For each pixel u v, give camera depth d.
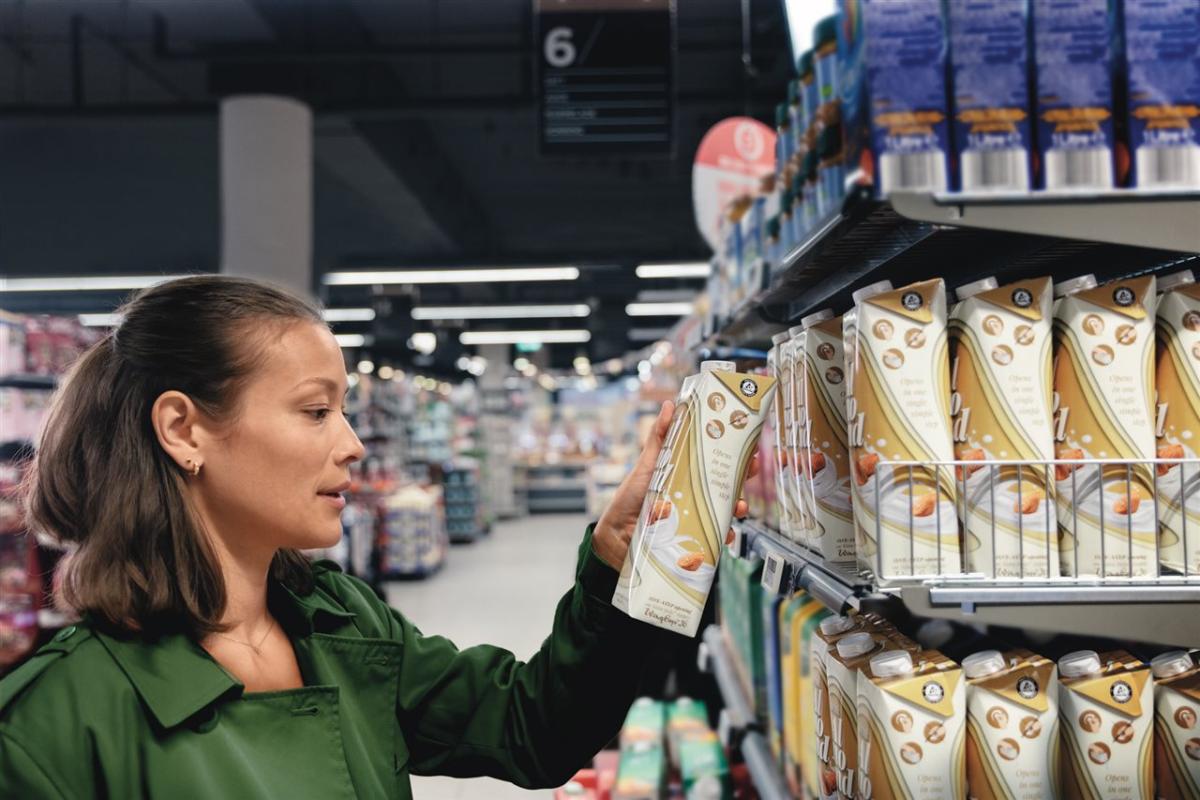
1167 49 1.01
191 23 7.01
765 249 2.01
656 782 2.86
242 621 1.23
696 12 7.36
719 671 3.01
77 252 14.73
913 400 1.10
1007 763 1.13
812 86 1.41
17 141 9.56
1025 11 1.01
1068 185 1.01
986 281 1.12
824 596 1.15
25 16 7.15
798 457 1.41
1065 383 1.11
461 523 14.70
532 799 3.96
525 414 26.11
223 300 1.16
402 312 16.81
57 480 1.16
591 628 1.32
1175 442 1.09
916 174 1.00
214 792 1.04
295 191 7.01
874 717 1.15
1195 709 1.13
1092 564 1.07
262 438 1.15
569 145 4.85
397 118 8.41
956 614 1.00
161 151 9.94
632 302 16.97
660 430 1.33
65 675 1.06
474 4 7.27
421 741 1.42
